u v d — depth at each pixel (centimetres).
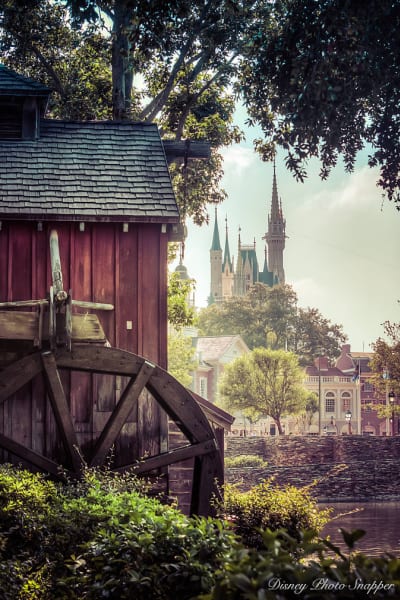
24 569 1109
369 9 1848
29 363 1616
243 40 3166
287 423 12988
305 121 2061
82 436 1830
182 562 823
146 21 2127
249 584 583
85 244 1908
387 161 2181
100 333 1658
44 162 2022
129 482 1639
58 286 1634
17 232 1886
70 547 1157
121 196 1947
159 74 3588
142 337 1898
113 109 3438
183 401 1730
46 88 2095
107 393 1848
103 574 870
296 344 15150
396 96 2058
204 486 1752
